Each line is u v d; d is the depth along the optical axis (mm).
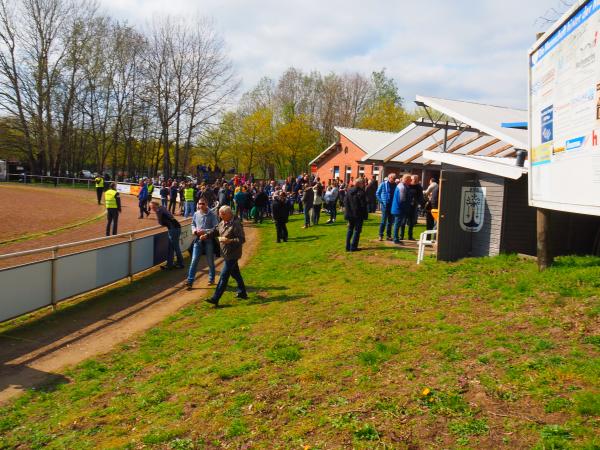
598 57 5359
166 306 9625
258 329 7273
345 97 72375
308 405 4453
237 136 58688
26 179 51125
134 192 43938
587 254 8945
